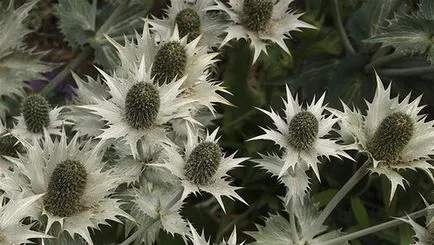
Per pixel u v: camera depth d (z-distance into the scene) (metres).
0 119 0.97
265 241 0.94
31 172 0.81
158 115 0.85
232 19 0.96
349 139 0.87
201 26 0.97
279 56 1.18
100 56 1.07
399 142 0.86
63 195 0.80
